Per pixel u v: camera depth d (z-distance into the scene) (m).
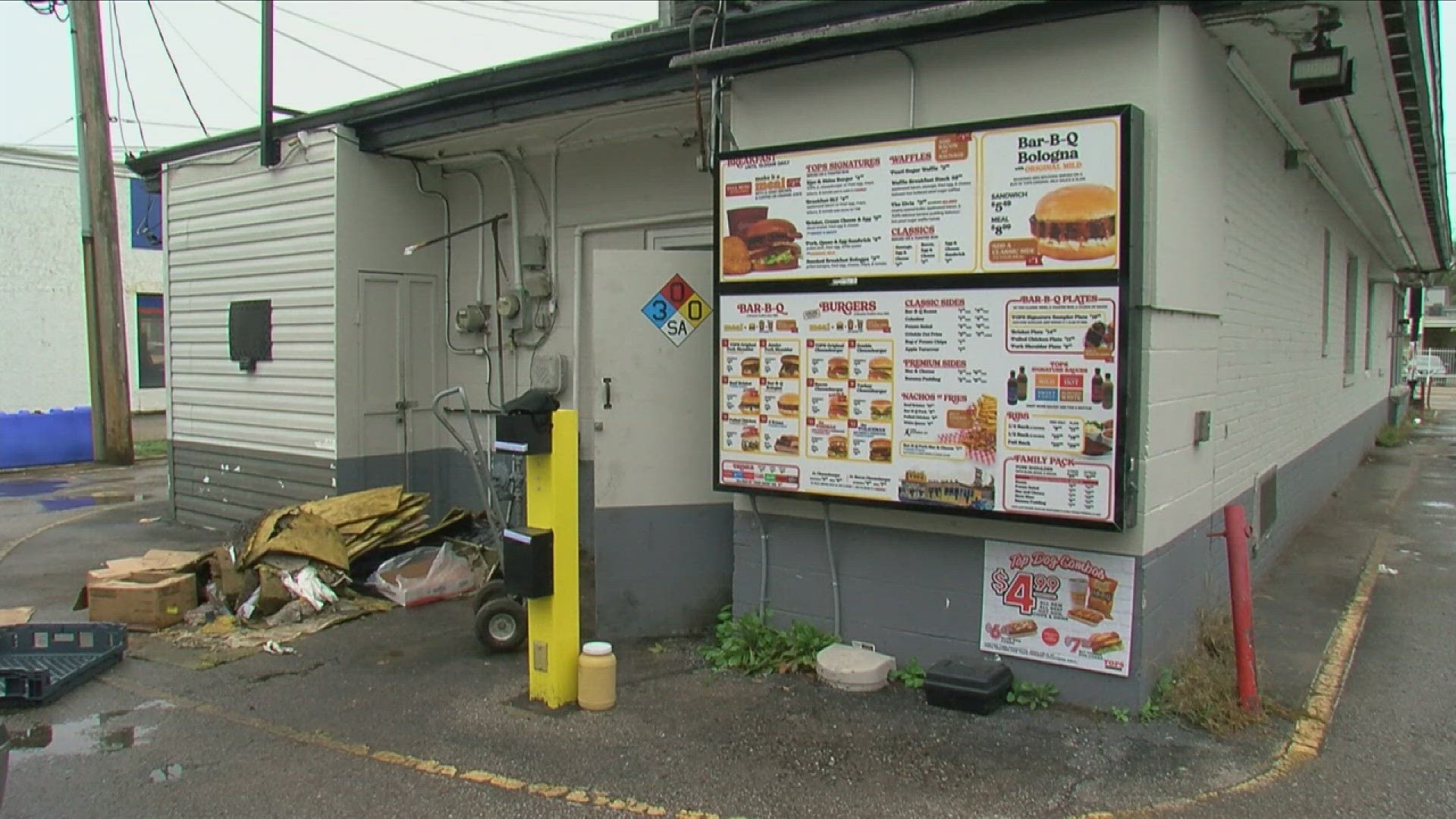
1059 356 4.54
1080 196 4.46
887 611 5.26
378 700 5.09
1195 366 5.26
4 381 18.55
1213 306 5.53
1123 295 4.39
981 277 4.70
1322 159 8.23
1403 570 8.02
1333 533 9.48
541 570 4.85
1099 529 4.50
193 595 6.55
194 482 9.80
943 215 4.79
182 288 9.69
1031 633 4.87
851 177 5.02
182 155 9.49
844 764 4.27
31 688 5.01
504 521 6.20
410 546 7.45
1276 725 4.69
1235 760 4.31
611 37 9.02
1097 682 4.73
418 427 8.77
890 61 5.11
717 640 5.81
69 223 19.38
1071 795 4.01
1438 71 6.15
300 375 8.46
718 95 5.62
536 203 8.34
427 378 8.82
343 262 8.15
